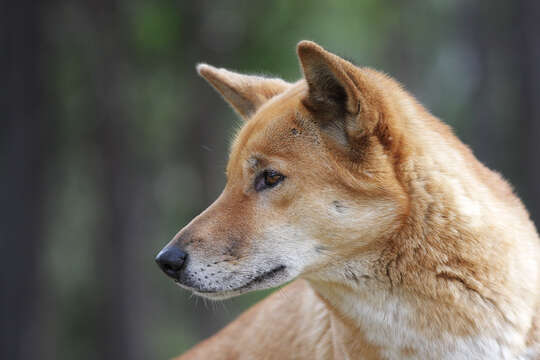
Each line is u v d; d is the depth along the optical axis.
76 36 19.12
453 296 4.67
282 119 4.96
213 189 21.44
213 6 20.34
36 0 17.17
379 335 4.88
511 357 4.71
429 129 5.07
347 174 4.77
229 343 6.22
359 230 4.77
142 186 20.14
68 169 21.52
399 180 4.79
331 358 5.37
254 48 19.97
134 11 19.52
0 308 16.89
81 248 22.84
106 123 19.22
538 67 18.33
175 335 21.36
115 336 19.56
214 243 4.95
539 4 18.30
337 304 5.04
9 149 17.08
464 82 25.61
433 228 4.71
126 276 19.56
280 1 20.22
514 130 20.17
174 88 20.97
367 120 4.71
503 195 5.15
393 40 27.56
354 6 22.47
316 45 4.62
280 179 4.89
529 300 4.77
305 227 4.85
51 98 19.03
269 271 4.89
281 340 5.76
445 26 27.03
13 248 17.02
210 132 21.30
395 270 4.78
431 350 4.75
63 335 21.34
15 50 17.02
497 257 4.71
